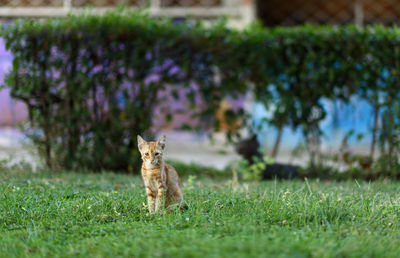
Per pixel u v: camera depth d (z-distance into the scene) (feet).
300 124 44.75
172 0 74.38
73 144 42.32
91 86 42.01
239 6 71.87
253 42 43.70
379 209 24.00
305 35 43.39
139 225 21.52
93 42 41.34
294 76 44.32
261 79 44.73
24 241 19.54
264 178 42.80
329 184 37.73
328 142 44.96
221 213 23.48
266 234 19.60
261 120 45.73
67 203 25.04
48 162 42.37
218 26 43.91
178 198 24.64
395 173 42.75
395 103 43.06
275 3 79.92
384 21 80.18
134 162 42.57
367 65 43.42
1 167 40.01
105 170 42.73
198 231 20.07
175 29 42.88
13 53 40.91
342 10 79.87
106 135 42.57
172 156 57.06
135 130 43.19
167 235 19.39
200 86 44.68
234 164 47.06
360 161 44.52
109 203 25.41
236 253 16.43
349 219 22.94
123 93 42.60
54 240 19.60
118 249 17.84
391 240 19.44
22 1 70.38
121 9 43.47
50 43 41.24
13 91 41.24
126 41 42.32
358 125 46.68
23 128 42.65
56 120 42.06
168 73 43.98
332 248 17.60
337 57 43.50
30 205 24.64
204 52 43.93
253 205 24.67
